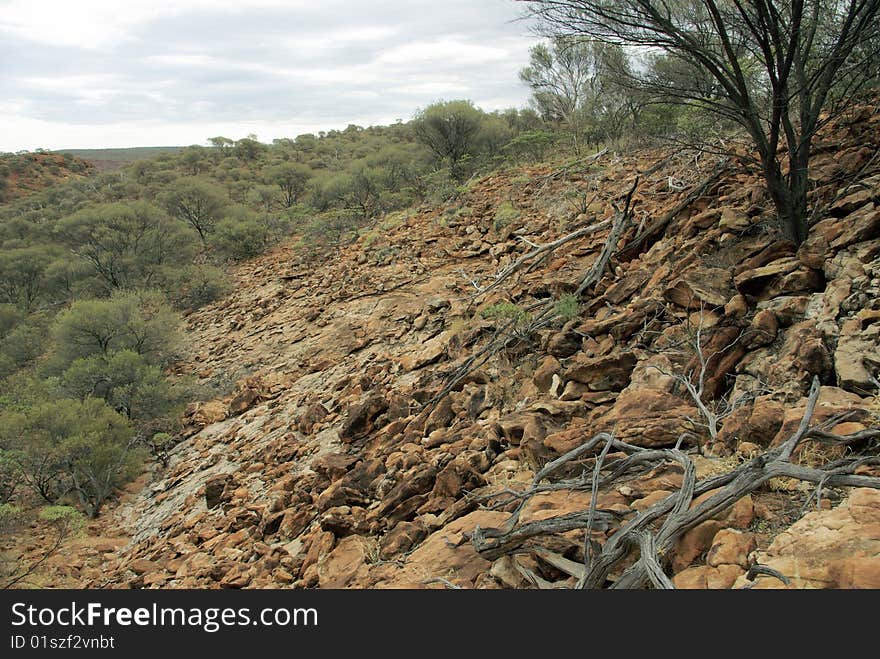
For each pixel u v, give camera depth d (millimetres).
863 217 5293
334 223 23297
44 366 19562
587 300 7875
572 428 4738
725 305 5562
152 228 31594
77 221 34719
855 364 3953
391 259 16234
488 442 5516
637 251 8711
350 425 7805
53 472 11852
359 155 57062
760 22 5516
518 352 7477
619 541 2844
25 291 33625
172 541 7680
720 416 4359
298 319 16234
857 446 3336
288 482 7301
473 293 11297
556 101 22000
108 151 164000
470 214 16422
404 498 5148
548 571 3332
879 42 6609
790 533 2689
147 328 18891
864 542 2469
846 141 7391
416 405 7668
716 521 2996
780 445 3377
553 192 14492
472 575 3623
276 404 11648
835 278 5031
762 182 7480
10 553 9242
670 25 5805
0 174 81375
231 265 27312
